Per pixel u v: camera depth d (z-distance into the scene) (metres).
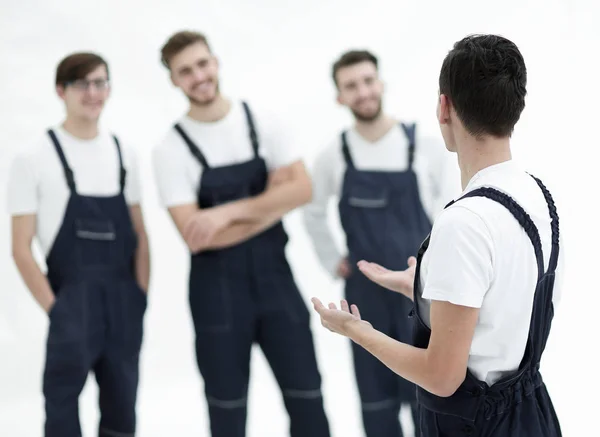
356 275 3.26
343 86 3.27
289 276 3.10
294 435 3.10
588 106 4.89
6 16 4.69
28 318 4.52
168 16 4.91
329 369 4.61
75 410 2.88
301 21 5.02
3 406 4.21
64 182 2.89
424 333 1.60
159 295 4.80
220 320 3.00
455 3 4.98
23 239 2.87
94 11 4.82
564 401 3.86
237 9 4.98
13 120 4.68
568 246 4.77
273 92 5.02
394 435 3.21
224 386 3.02
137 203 3.08
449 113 1.56
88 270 2.91
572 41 4.92
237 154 3.05
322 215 3.44
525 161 4.91
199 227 2.91
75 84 2.88
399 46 5.02
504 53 1.49
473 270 1.44
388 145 3.29
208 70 2.98
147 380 4.59
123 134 4.84
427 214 3.29
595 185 4.82
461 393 1.58
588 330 4.48
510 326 1.52
